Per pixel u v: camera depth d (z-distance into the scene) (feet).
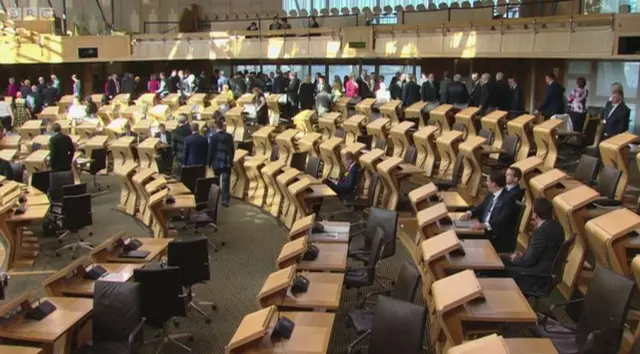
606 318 19.47
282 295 22.16
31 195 40.47
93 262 27.32
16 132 71.05
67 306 23.02
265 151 57.21
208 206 39.99
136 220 45.55
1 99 78.64
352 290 30.89
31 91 79.87
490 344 15.67
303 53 76.28
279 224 43.55
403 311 19.42
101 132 67.62
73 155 50.60
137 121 69.46
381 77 71.36
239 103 70.64
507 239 28.55
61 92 93.09
